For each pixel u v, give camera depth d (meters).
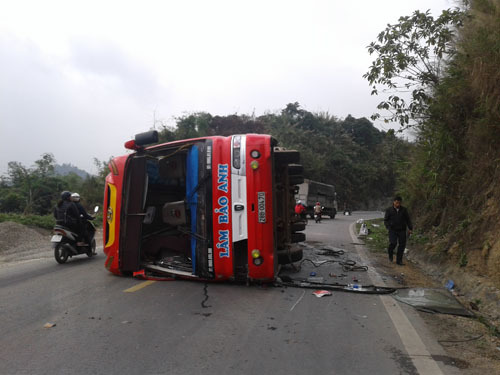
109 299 5.66
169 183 8.73
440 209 10.55
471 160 8.71
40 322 4.64
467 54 8.23
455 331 4.50
